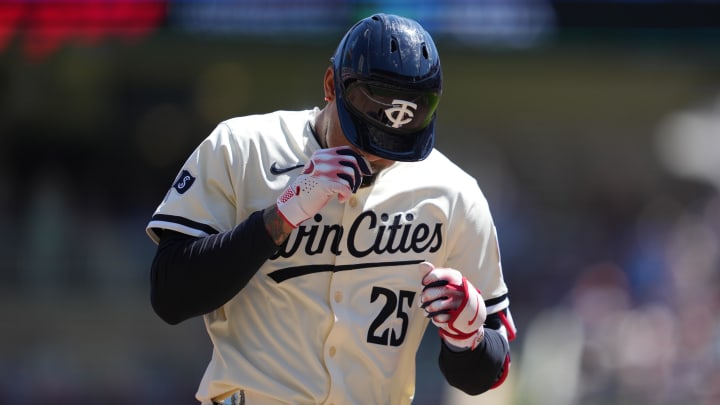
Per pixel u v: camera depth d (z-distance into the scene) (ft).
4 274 118.73
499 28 110.63
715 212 150.61
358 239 34.83
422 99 33.04
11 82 135.33
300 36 110.42
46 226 124.16
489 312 36.99
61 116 137.28
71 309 116.37
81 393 109.50
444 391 105.40
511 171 163.22
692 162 164.04
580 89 162.91
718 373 106.01
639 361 109.40
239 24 108.88
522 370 110.93
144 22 107.76
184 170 35.14
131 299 118.52
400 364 35.81
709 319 112.57
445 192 36.04
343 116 33.45
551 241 148.77
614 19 111.04
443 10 109.91
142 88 142.00
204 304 33.22
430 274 33.27
